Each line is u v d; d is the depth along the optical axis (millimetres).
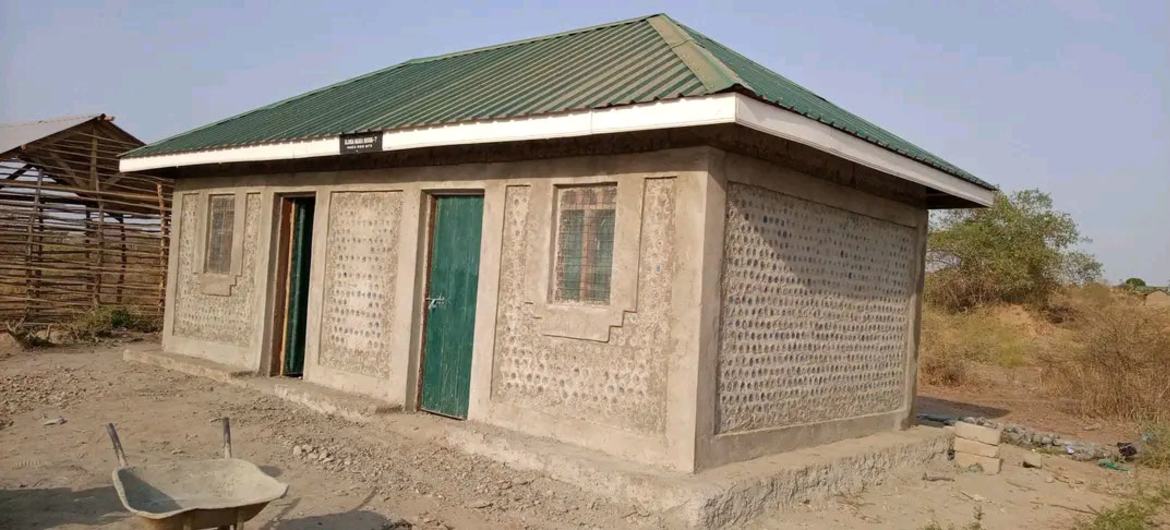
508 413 6895
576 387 6445
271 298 9578
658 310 5992
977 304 27531
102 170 15539
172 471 4422
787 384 6797
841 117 7824
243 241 9977
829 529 5727
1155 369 12133
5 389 8969
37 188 13688
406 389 7801
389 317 8086
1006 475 8023
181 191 11133
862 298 7859
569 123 5812
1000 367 18062
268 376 9523
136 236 15039
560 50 8789
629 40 8180
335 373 8562
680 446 5758
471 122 6410
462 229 7703
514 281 6969
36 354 12016
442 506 5680
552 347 6633
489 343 7070
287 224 9711
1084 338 13891
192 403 8484
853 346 7738
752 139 6160
